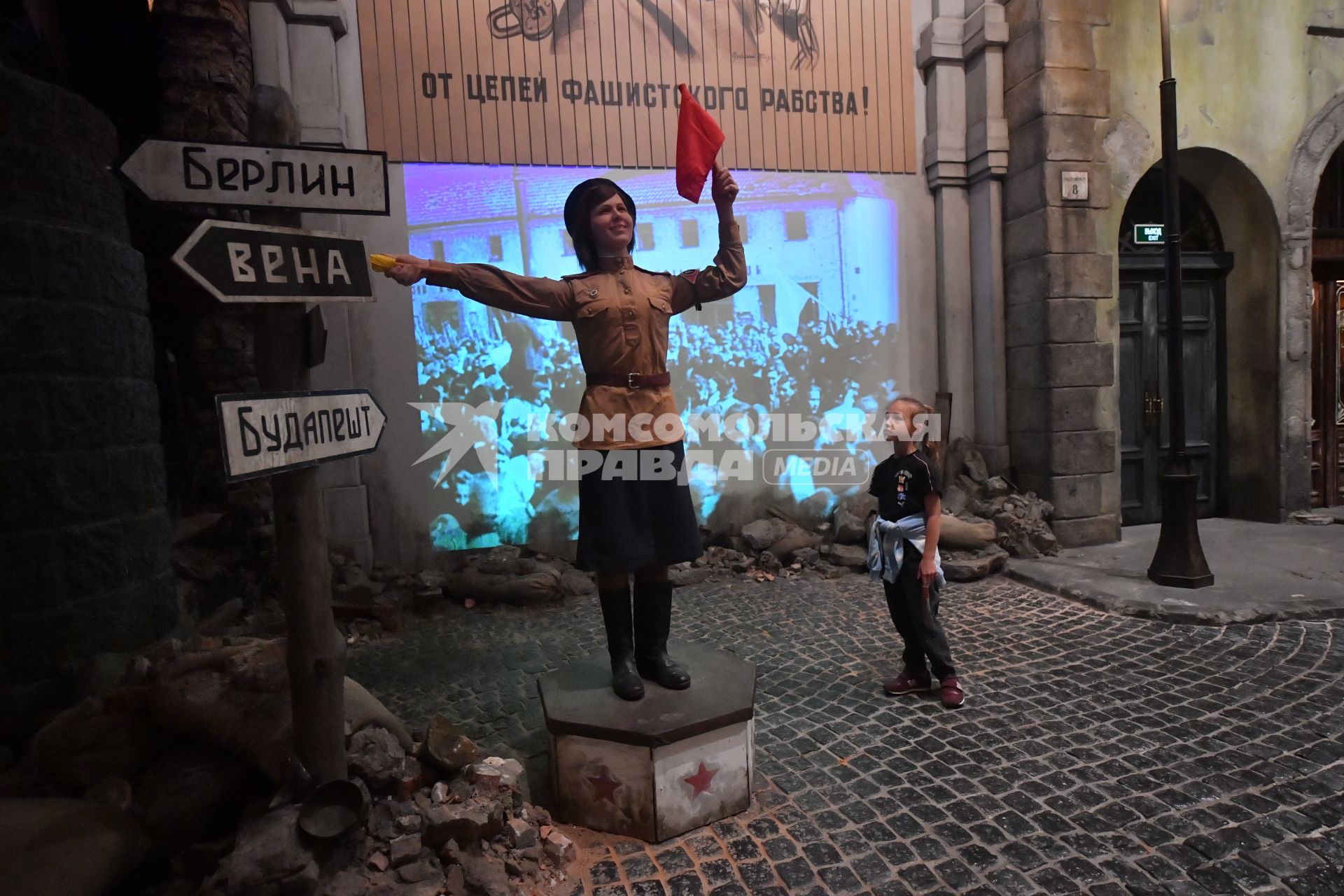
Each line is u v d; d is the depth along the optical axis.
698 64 5.72
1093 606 4.48
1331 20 6.14
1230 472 6.71
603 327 2.46
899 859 2.20
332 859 1.98
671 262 5.77
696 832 2.39
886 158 6.18
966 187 6.28
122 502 3.20
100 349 3.11
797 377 6.14
